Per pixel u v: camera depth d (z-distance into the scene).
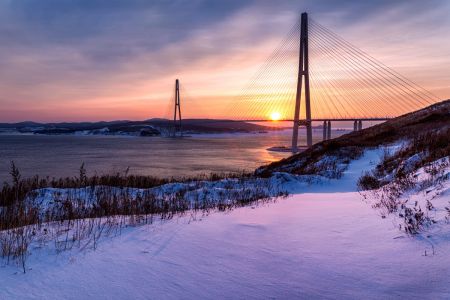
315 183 14.22
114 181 13.52
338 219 6.00
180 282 3.36
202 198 10.91
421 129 23.94
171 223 6.00
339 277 3.36
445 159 9.13
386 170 14.22
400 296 2.87
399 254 3.80
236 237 4.99
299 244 4.54
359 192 10.00
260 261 3.92
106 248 4.44
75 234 5.10
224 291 3.15
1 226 5.64
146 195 9.47
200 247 4.49
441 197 5.75
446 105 32.50
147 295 3.09
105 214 7.23
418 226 4.58
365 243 4.38
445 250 3.65
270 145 135.75
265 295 3.05
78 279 3.44
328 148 23.31
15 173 9.05
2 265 3.80
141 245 4.59
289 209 7.61
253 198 10.20
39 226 5.48
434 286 2.96
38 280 3.41
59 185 12.62
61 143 149.38
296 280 3.35
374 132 29.39
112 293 3.13
